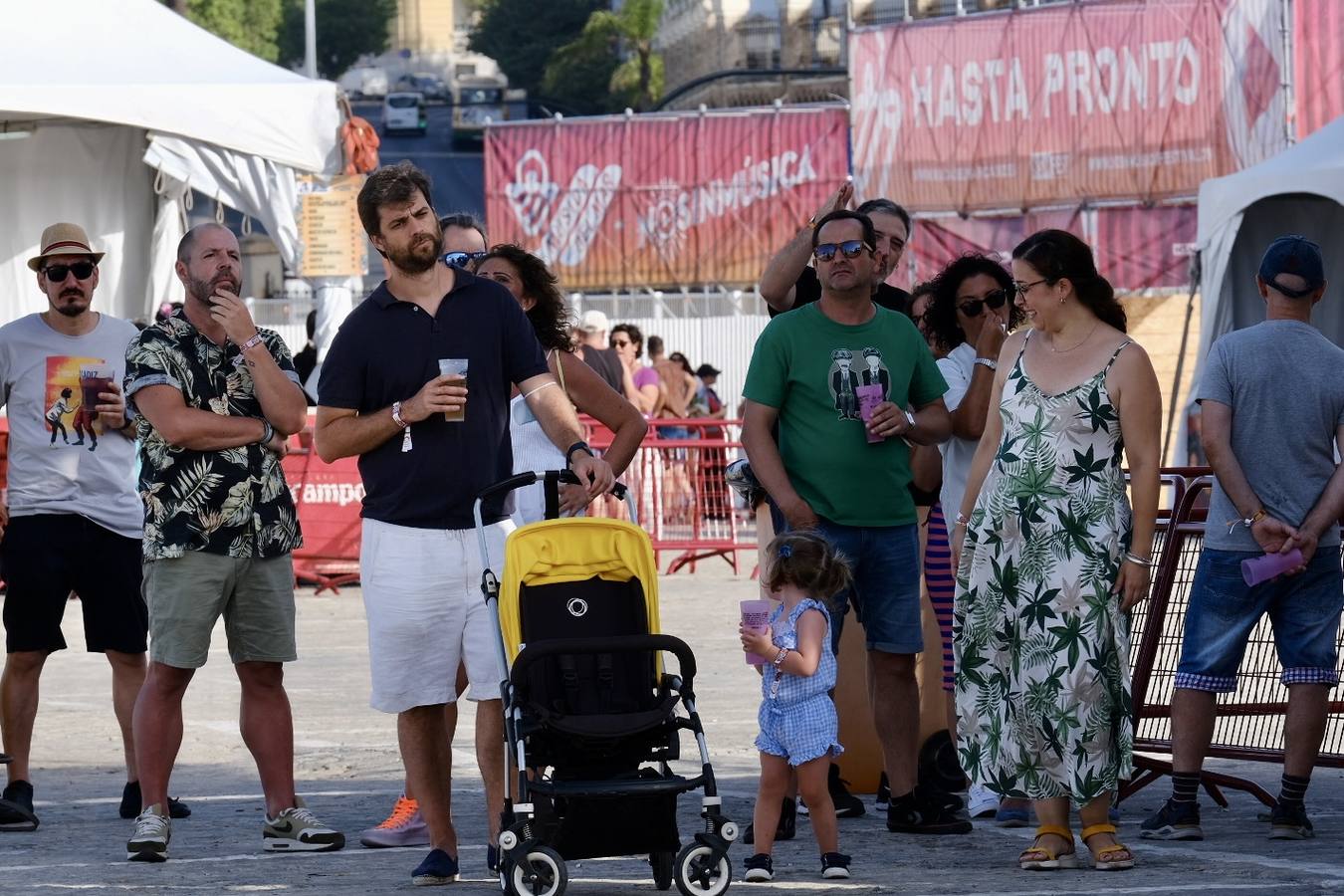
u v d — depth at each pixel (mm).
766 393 17656
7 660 19188
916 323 19953
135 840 16453
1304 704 17250
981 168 95625
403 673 15156
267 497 17266
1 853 17141
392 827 17453
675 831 14211
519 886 13812
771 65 196000
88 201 41406
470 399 15242
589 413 17203
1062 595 15734
